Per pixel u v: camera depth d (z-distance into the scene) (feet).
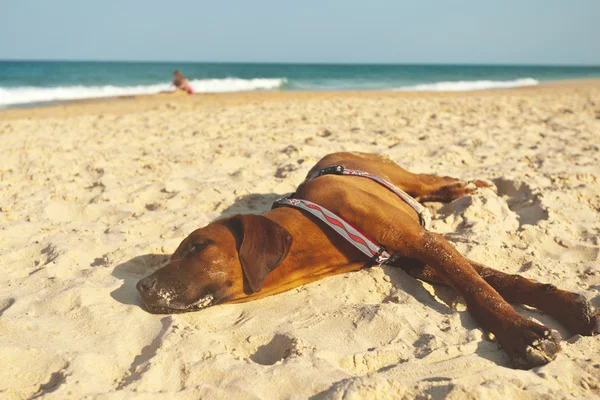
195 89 39.83
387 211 4.90
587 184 7.79
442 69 116.16
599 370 3.94
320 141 10.66
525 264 5.45
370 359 4.01
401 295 4.85
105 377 3.88
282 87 42.06
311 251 4.85
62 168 9.10
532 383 3.74
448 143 10.87
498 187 7.62
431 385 3.66
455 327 4.39
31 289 4.96
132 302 4.71
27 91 30.19
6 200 7.54
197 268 4.53
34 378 3.83
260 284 4.44
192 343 4.12
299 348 4.06
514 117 15.52
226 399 3.61
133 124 14.60
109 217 6.79
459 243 5.60
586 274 5.26
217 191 7.36
